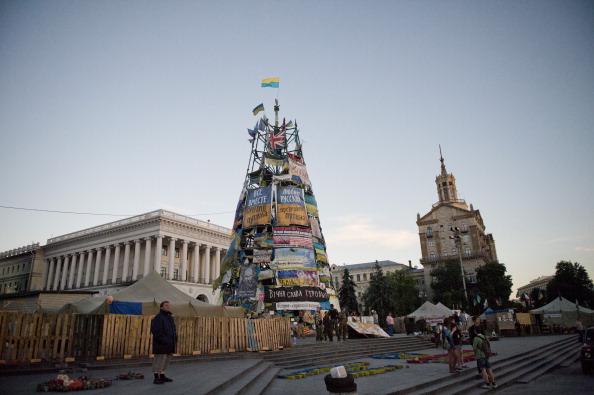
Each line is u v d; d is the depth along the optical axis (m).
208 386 8.38
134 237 67.56
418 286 99.50
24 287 84.62
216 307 20.81
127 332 14.39
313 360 17.17
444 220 91.00
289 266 35.34
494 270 75.38
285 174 40.81
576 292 78.25
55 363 12.72
